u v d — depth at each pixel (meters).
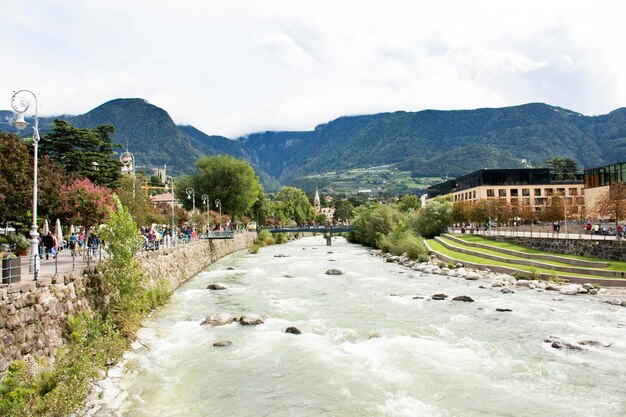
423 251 68.31
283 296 39.38
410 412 16.91
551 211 80.56
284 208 196.75
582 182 124.00
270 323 29.42
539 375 20.52
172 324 29.05
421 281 48.22
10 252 31.50
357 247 111.88
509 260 53.78
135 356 22.41
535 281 43.84
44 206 36.69
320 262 70.38
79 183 35.94
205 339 25.73
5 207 34.28
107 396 17.20
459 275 50.78
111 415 15.89
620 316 31.06
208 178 115.00
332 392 18.66
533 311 32.72
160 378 19.86
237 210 116.75
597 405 17.56
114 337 20.78
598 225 65.62
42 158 46.66
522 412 16.97
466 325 29.00
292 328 27.30
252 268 62.22
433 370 21.02
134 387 18.66
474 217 89.00
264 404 17.53
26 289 17.53
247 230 123.94
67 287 21.27
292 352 23.50
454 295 39.06
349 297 38.78
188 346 24.44
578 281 42.78
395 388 19.08
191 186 116.19
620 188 51.47
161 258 41.50
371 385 19.36
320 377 20.20
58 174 43.06
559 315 31.47
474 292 40.84
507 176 125.25
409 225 101.94
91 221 32.56
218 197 113.25
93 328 20.11
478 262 56.09
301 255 85.56
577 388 19.14
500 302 36.03
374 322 29.84
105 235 25.92
